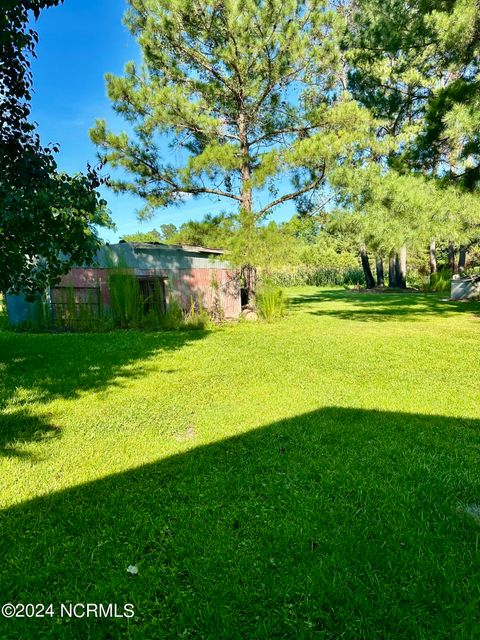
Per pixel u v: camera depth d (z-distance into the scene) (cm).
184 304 1310
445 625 146
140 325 1068
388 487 240
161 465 279
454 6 838
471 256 2650
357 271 3481
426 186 805
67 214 470
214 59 1091
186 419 369
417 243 806
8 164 440
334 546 189
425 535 195
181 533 202
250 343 767
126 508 226
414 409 379
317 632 145
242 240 970
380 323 1029
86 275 1135
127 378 515
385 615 150
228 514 217
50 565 183
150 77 1100
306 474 259
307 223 1214
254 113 1142
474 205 735
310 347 709
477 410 371
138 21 1063
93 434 337
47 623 154
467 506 222
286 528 203
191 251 1376
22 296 1116
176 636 147
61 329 1059
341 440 311
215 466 276
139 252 1230
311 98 1141
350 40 1328
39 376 527
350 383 473
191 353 675
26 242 457
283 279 3334
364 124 1068
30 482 258
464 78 854
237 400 419
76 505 231
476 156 809
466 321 1023
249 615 154
